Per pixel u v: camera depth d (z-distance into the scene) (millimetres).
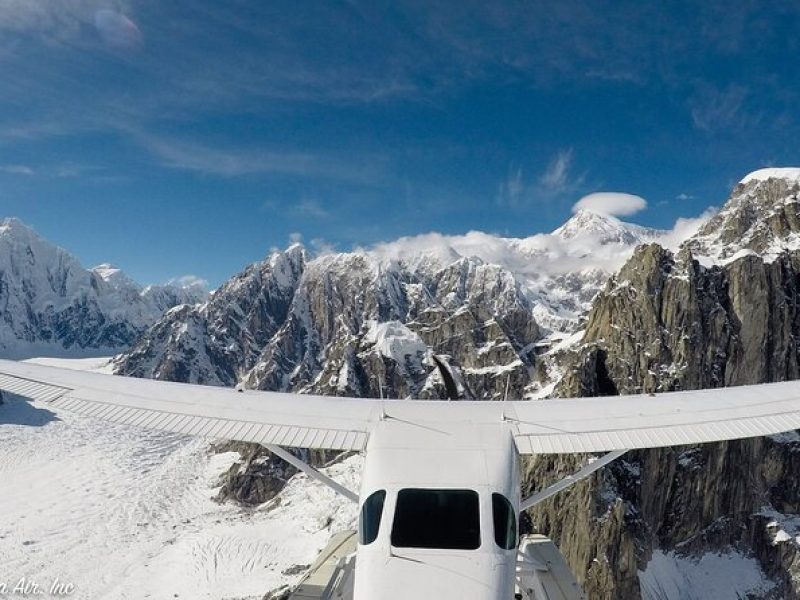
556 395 84188
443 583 9766
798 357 86625
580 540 66750
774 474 80938
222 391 17125
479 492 11281
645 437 14070
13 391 16016
